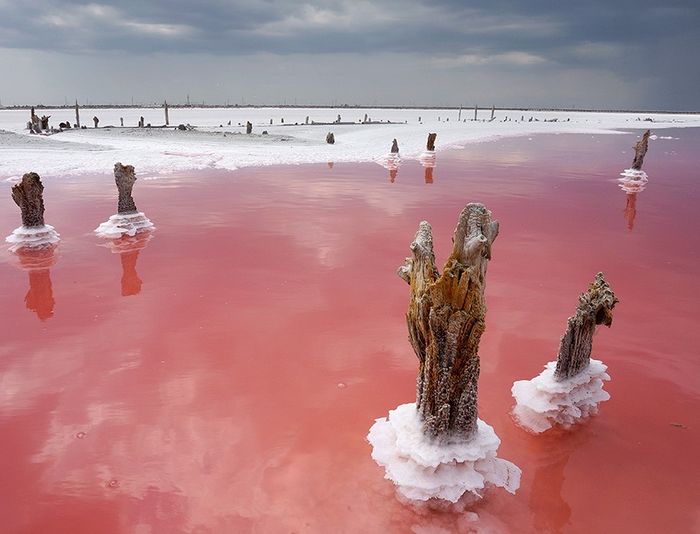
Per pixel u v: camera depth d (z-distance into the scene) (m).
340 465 5.48
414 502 4.91
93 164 28.94
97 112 186.88
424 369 5.05
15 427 6.10
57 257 12.60
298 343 8.23
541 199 20.84
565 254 13.20
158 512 4.87
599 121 118.69
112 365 7.53
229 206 18.70
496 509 4.93
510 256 12.97
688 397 6.84
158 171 27.47
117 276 11.34
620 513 4.95
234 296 10.20
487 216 4.73
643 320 9.23
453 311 4.75
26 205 13.08
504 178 26.61
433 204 19.47
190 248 13.45
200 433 6.02
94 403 6.60
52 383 7.05
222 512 4.87
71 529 4.67
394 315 9.35
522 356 7.90
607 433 6.11
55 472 5.37
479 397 6.80
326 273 11.57
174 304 9.79
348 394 6.83
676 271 11.99
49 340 8.30
